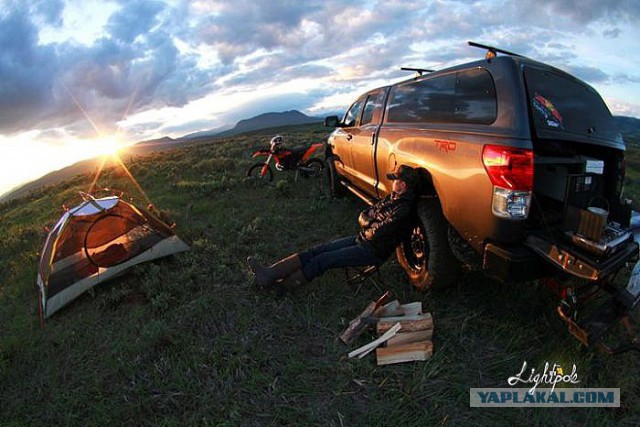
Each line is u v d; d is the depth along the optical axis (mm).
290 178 9938
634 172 18312
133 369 3039
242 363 3006
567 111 3250
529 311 3529
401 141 4289
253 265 3928
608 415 2533
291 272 3861
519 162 2785
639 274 2945
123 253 4477
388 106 5008
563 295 3031
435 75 4090
